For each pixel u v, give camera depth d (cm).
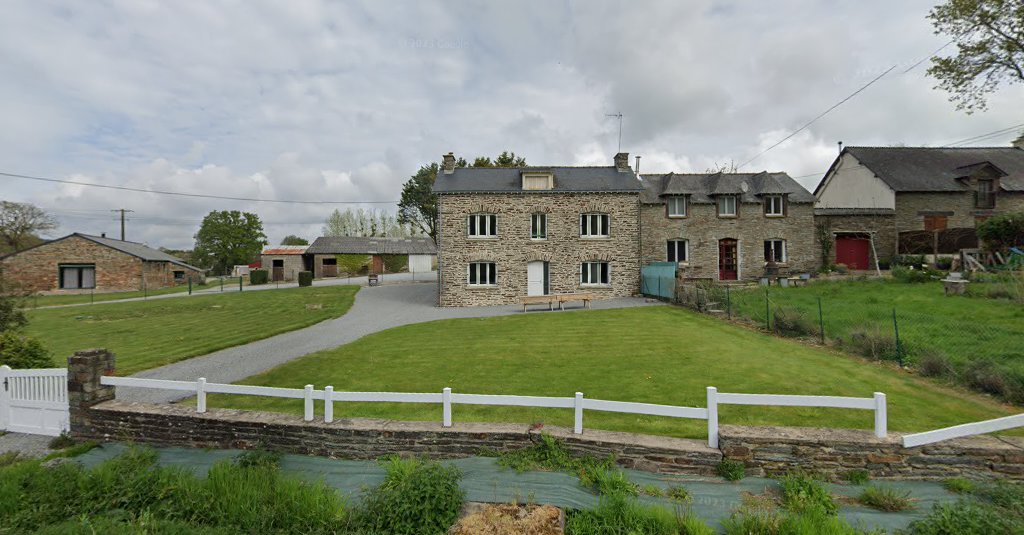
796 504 493
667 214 2430
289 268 4369
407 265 4825
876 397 559
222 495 565
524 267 2305
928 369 870
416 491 516
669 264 2159
